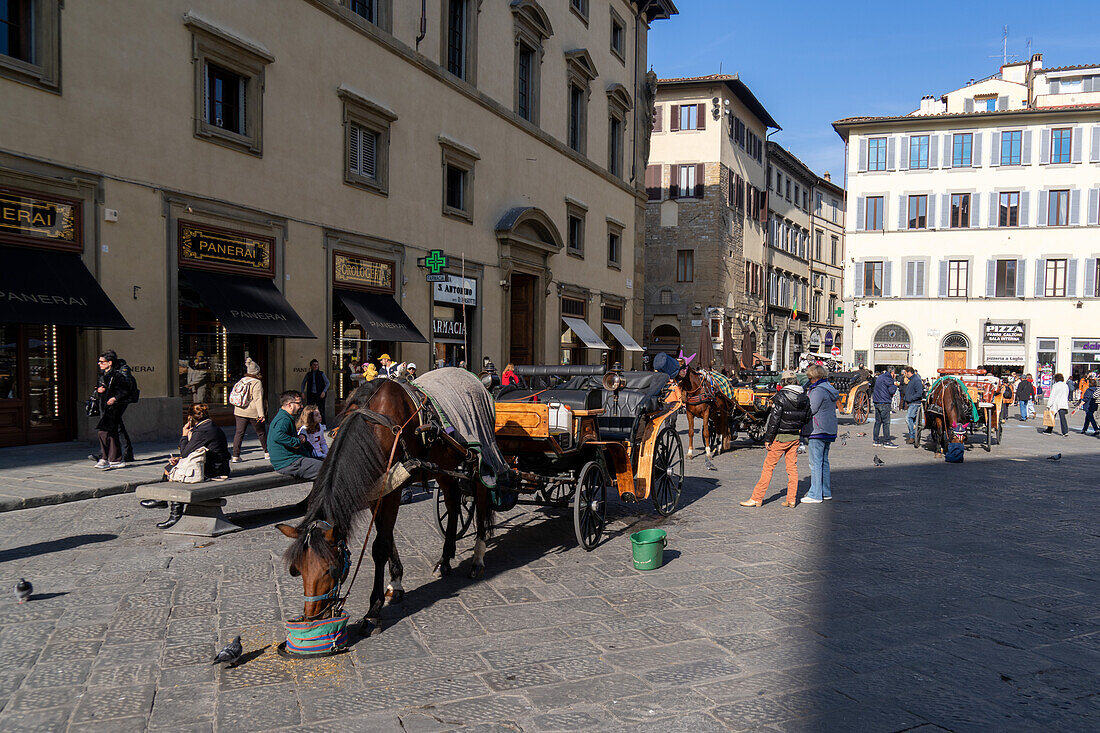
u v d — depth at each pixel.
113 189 12.74
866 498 10.27
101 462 10.41
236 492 7.26
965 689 4.20
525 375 8.80
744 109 44.75
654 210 41.94
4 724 3.68
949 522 8.70
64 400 12.80
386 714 3.81
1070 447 18.34
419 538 7.55
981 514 9.22
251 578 5.99
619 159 32.50
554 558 6.88
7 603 5.37
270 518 8.16
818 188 59.56
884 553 7.22
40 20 11.72
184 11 13.80
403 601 5.57
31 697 3.96
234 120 15.23
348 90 17.42
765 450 16.23
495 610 5.39
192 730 3.64
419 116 20.09
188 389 14.41
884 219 44.19
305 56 16.50
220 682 4.16
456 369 6.18
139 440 13.07
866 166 44.47
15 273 11.21
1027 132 42.03
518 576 6.27
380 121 18.62
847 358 44.97
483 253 22.94
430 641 4.78
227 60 14.65
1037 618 5.41
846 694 4.11
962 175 42.97
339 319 17.92
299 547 4.32
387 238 18.97
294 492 9.82
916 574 6.51
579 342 29.11
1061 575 6.54
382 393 5.25
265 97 15.53
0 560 6.42
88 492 8.84
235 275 15.01
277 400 15.89
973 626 5.23
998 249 42.53
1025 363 42.09
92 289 12.19
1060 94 44.44
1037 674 4.42
